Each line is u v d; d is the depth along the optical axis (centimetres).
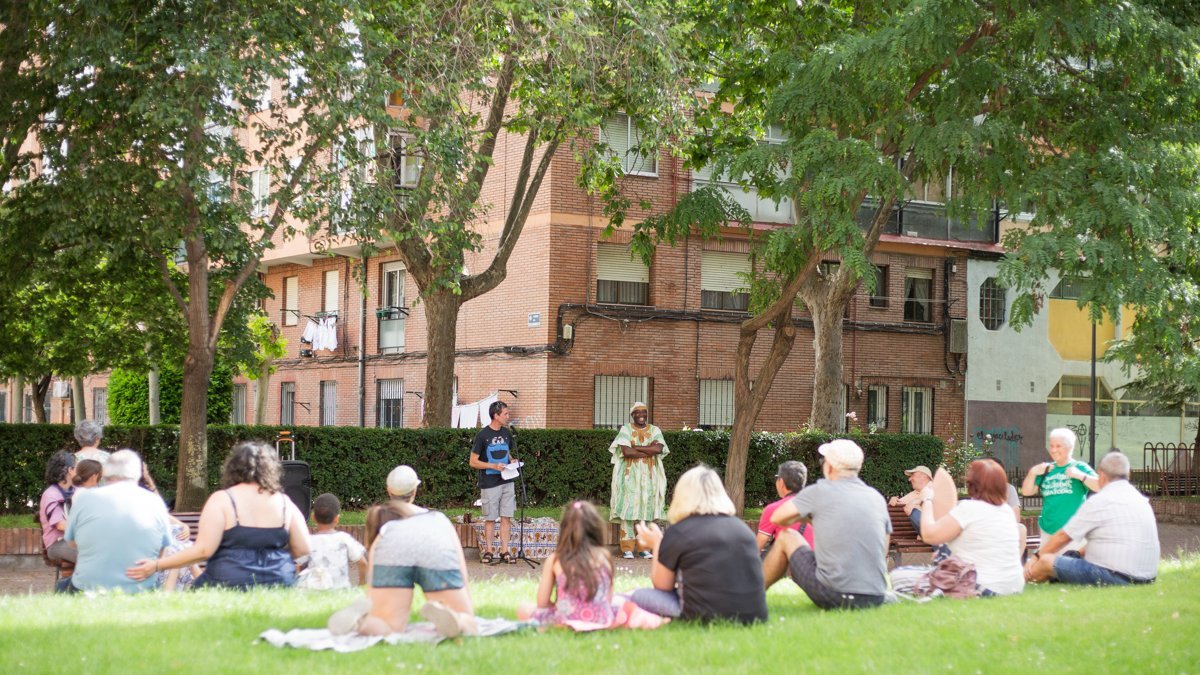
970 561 948
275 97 2714
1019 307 1542
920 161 1788
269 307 3722
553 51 1638
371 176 1678
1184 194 1552
